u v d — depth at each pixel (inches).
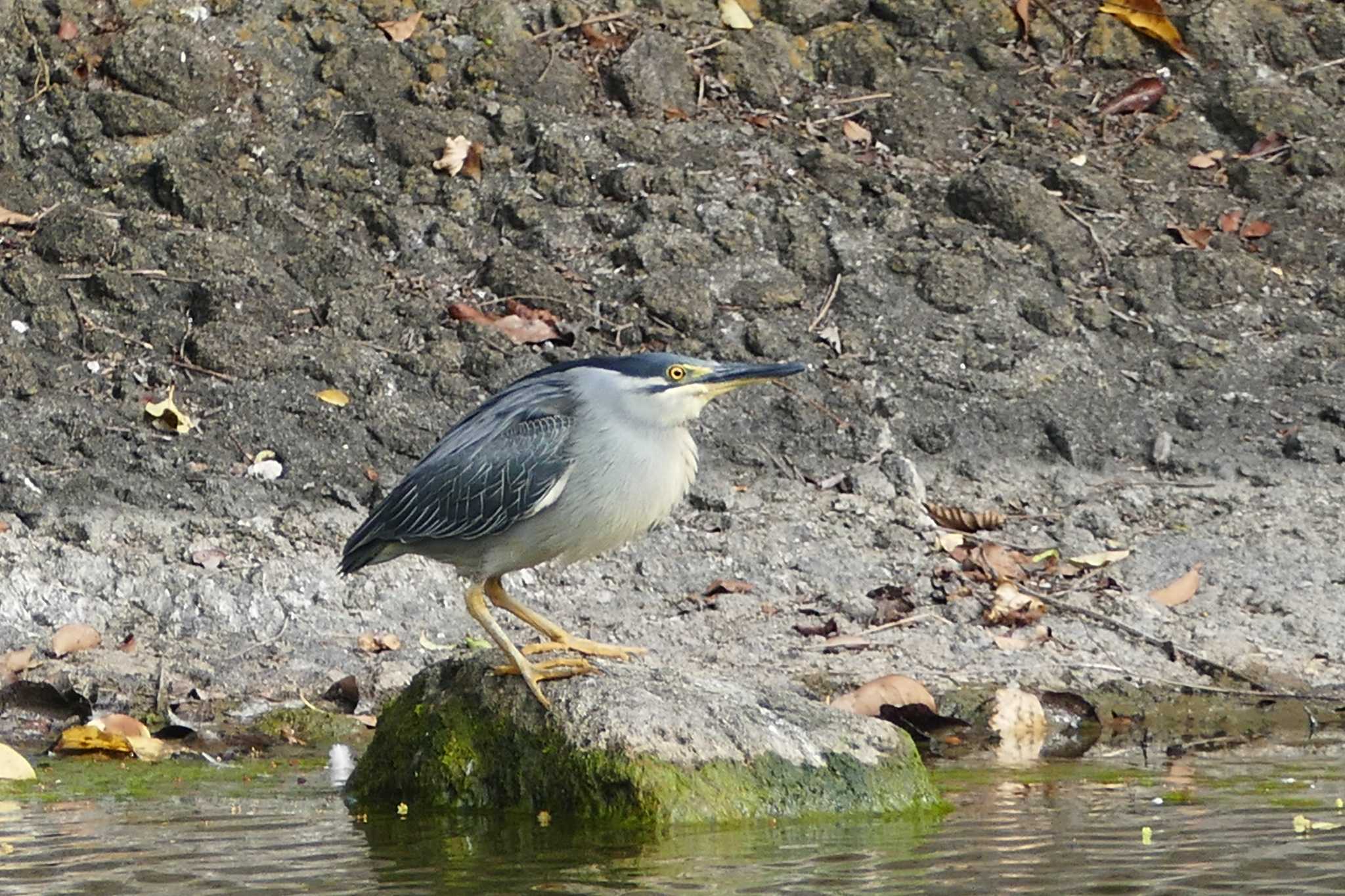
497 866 302.2
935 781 374.3
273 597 475.2
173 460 519.8
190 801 355.9
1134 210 631.2
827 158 633.0
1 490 501.7
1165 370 581.3
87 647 450.6
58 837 324.2
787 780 341.4
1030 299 594.9
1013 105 666.8
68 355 553.6
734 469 545.6
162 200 599.2
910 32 684.1
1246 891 281.6
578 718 341.4
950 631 476.4
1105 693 449.1
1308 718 438.6
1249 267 611.2
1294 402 573.6
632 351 570.9
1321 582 499.5
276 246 594.2
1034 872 294.5
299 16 652.1
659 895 282.2
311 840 322.7
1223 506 536.1
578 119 641.6
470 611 364.2
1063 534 523.5
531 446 359.6
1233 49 682.2
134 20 633.0
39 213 592.4
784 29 681.6
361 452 532.4
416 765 353.4
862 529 521.7
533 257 592.4
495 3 660.7
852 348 577.6
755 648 463.5
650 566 500.4
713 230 607.5
